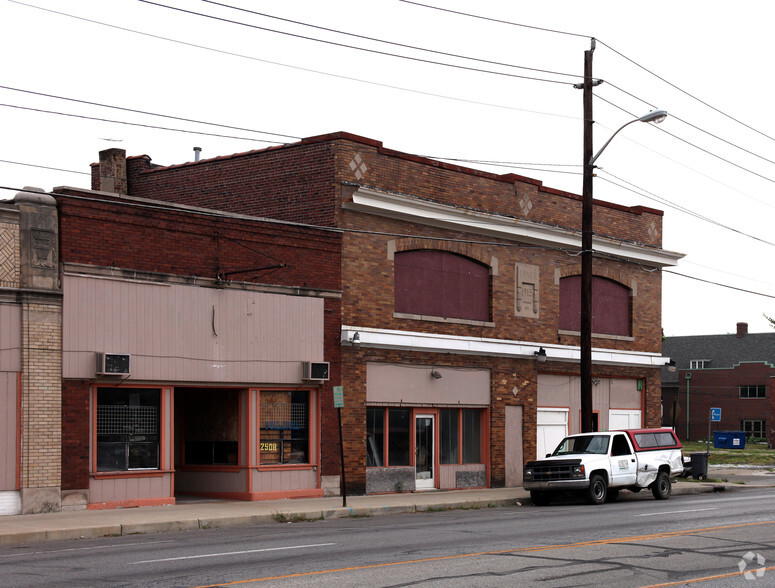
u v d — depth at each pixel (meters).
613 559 13.57
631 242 35.31
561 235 32.56
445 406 29.16
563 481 25.08
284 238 25.11
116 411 21.95
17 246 20.48
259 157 28.41
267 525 19.94
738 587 11.49
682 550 14.51
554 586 11.44
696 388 92.44
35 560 14.06
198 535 17.78
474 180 29.98
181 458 25.75
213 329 23.58
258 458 24.52
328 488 25.78
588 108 27.89
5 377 20.16
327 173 26.61
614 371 35.22
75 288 21.17
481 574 12.20
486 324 30.28
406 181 28.03
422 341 28.12
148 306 22.39
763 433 88.06
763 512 21.30
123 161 32.19
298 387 25.34
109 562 13.60
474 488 29.91
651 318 36.91
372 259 27.14
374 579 11.78
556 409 33.06
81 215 21.36
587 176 27.80
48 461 20.56
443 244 29.08
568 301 33.81
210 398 25.27
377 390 27.23
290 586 11.27
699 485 32.09
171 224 22.91
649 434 27.16
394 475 27.59
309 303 25.59
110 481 21.66
